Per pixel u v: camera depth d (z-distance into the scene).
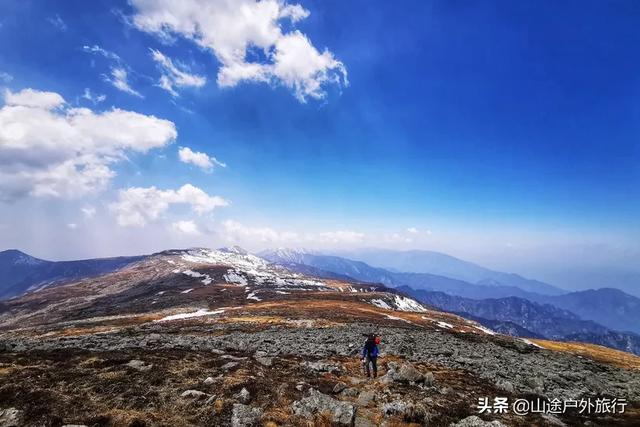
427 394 21.64
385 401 19.70
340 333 45.28
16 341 29.53
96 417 14.09
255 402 17.36
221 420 15.16
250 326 57.25
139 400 16.14
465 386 24.67
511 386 25.48
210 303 127.38
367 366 24.88
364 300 146.25
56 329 77.00
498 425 16.75
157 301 140.75
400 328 58.03
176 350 26.09
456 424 17.47
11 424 13.33
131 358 22.17
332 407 17.23
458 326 104.81
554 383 29.42
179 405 16.09
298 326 59.41
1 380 16.94
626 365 70.69
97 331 68.81
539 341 106.56
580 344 111.25
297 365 25.14
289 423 15.56
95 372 19.06
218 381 19.22
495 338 54.97
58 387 16.77
